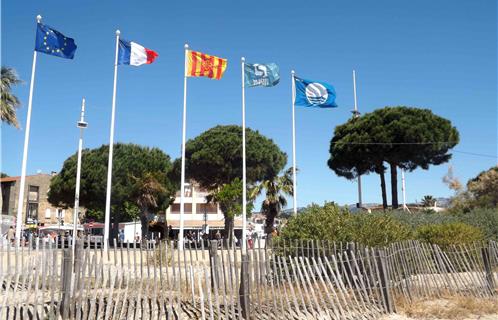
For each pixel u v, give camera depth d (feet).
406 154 119.14
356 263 30.99
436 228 52.54
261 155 143.02
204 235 147.95
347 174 134.10
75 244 27.48
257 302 26.27
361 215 43.42
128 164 151.33
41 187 220.84
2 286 24.43
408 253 35.70
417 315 31.07
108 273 25.63
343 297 29.12
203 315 25.11
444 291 36.76
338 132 134.00
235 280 26.21
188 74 79.92
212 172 146.41
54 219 223.30
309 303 27.55
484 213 77.00
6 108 113.19
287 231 40.37
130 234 194.90
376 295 31.65
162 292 25.71
